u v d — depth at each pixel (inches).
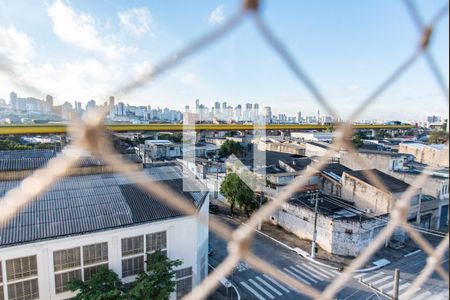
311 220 747.4
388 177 850.8
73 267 396.5
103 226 417.4
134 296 381.4
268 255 693.3
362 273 627.8
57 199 457.4
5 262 357.7
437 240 780.0
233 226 823.1
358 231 670.5
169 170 631.8
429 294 558.9
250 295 562.9
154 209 470.6
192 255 486.6
